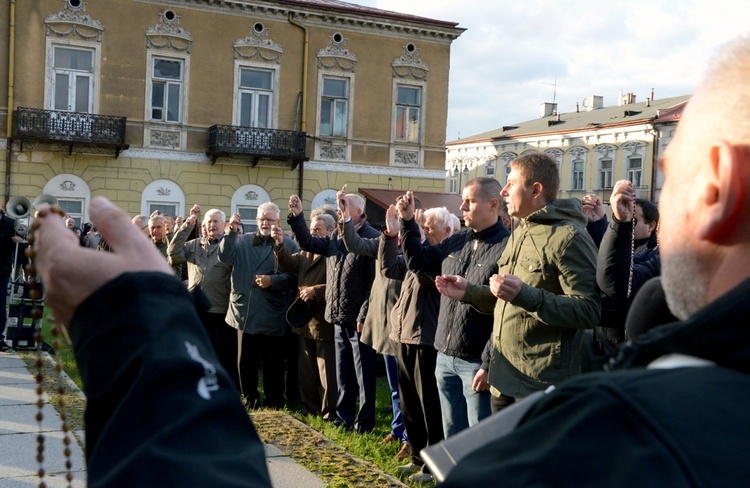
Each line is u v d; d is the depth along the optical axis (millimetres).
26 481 4566
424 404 5051
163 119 21828
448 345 4418
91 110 20953
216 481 627
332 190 23578
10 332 9430
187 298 729
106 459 645
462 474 654
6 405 6445
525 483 598
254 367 7062
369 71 23828
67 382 7449
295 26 22891
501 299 3473
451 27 24453
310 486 4652
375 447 5754
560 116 50594
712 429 574
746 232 691
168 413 657
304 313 6617
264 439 5688
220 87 22234
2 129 20188
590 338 958
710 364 644
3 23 20047
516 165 3861
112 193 21344
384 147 24109
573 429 605
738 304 633
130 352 677
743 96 701
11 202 11664
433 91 24578
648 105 44875
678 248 746
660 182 809
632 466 559
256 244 7016
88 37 20797
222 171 22453
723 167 691
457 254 4613
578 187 43375
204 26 21969
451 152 54469
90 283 702
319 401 7004
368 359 6305
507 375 3672
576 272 3504
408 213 4859
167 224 8672
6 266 9516
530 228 3785
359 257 6211
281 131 22562
